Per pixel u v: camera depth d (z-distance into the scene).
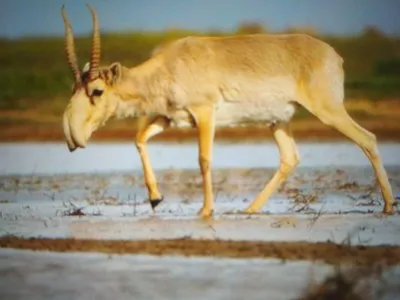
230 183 35.59
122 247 24.06
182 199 31.73
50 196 32.53
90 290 20.91
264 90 27.11
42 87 67.25
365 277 20.98
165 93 27.19
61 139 54.38
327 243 23.81
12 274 22.09
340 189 33.12
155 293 20.69
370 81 68.12
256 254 23.17
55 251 23.94
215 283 21.28
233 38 27.52
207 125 26.97
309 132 53.69
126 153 46.75
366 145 27.05
